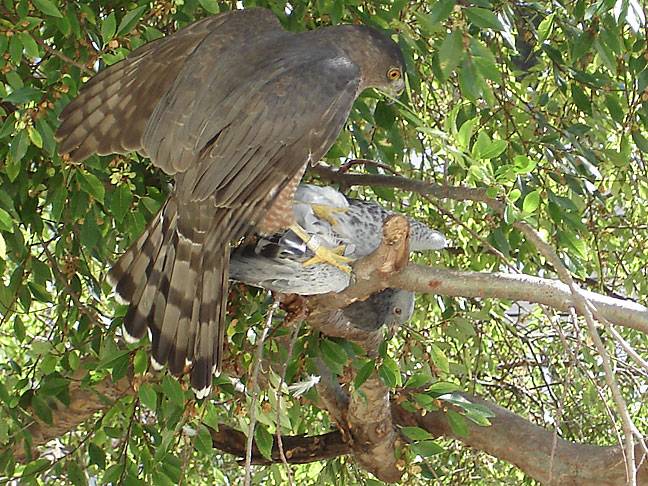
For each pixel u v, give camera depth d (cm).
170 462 772
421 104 933
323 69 534
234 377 794
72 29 684
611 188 1041
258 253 601
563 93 884
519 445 913
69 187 739
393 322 721
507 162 852
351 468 1057
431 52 834
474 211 921
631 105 879
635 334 1214
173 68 591
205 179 527
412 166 969
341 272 605
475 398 952
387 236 605
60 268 846
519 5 877
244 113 523
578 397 1226
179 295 561
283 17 756
